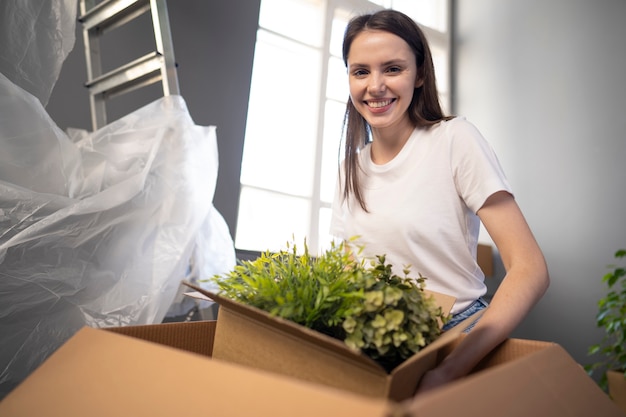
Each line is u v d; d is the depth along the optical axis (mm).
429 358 622
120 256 1180
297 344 580
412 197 1037
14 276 1050
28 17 1262
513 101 3807
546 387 500
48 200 1112
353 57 1062
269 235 3201
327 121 3605
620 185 3074
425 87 1111
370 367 492
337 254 673
